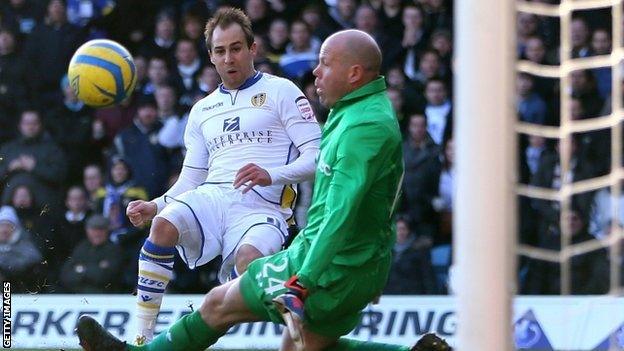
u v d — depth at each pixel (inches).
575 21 1112.2
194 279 1080.2
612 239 556.1
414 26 1163.3
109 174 1149.7
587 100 1081.4
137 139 1153.4
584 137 1066.1
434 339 592.7
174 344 609.0
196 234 687.1
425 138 1121.4
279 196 704.4
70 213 1138.7
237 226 691.4
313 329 585.3
